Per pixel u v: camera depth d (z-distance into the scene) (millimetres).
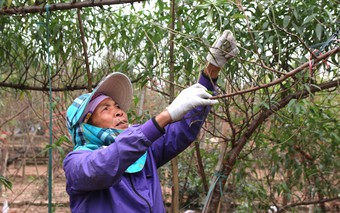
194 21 2607
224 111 2723
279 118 2859
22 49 3387
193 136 2000
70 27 3322
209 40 2570
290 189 3932
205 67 2090
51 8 2615
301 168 3576
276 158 3525
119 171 1620
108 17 3221
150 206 1788
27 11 2689
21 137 11133
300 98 2383
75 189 1729
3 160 8234
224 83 2561
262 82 2625
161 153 2016
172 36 2557
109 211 1751
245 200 4520
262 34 2496
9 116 8031
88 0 2557
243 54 2469
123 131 1712
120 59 3580
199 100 1677
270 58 2523
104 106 1917
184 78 2752
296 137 3318
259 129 2938
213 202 2713
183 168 4328
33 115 8094
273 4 2416
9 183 2773
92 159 1637
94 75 3623
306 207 5254
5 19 3104
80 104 1914
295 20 2465
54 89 3498
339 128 3143
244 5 2471
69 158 1770
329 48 2387
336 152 3799
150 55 2605
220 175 2660
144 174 1881
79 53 3477
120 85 2045
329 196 3896
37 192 7922
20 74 3697
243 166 3852
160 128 1648
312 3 2365
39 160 11023
